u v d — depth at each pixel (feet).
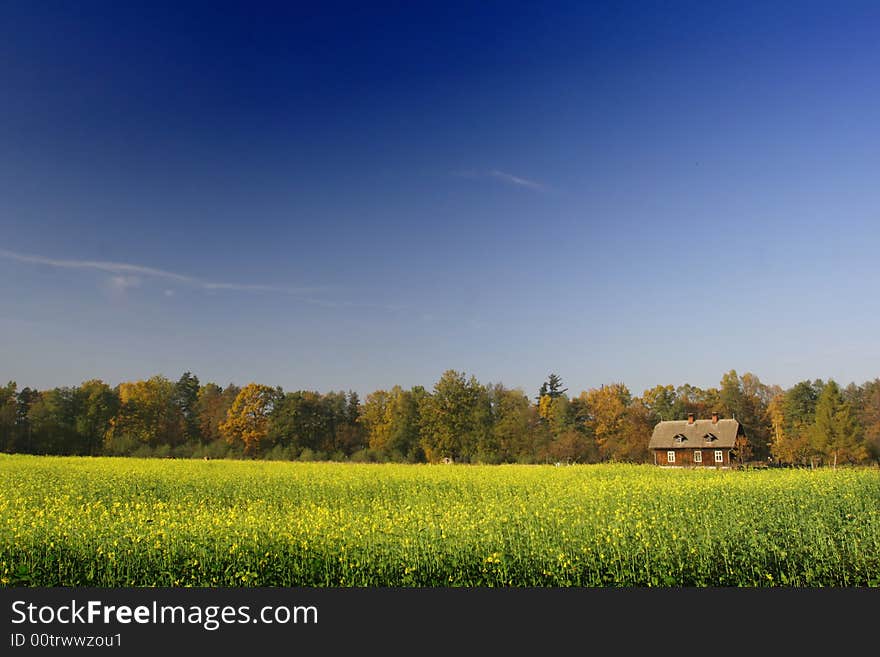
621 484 96.22
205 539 47.52
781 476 117.39
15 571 44.47
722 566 46.98
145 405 272.10
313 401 287.69
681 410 296.51
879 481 105.50
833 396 218.59
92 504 73.67
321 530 50.26
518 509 65.98
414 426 260.21
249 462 159.53
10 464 136.05
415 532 49.08
